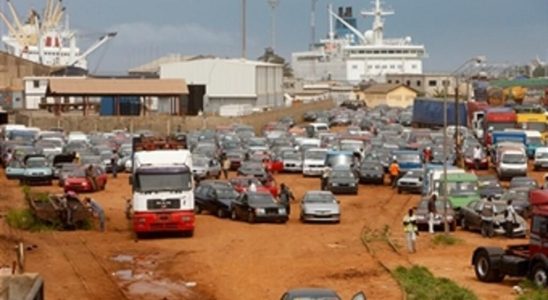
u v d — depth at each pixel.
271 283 32.31
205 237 43.88
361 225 48.81
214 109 143.75
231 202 51.31
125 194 62.44
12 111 125.25
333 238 43.66
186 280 33.19
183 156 45.28
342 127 128.88
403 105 194.75
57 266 35.41
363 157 76.50
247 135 100.81
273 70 158.88
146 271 34.97
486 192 56.03
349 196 63.06
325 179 64.56
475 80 179.75
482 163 78.69
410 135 97.75
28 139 86.81
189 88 129.75
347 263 36.22
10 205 53.47
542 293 28.69
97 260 37.19
